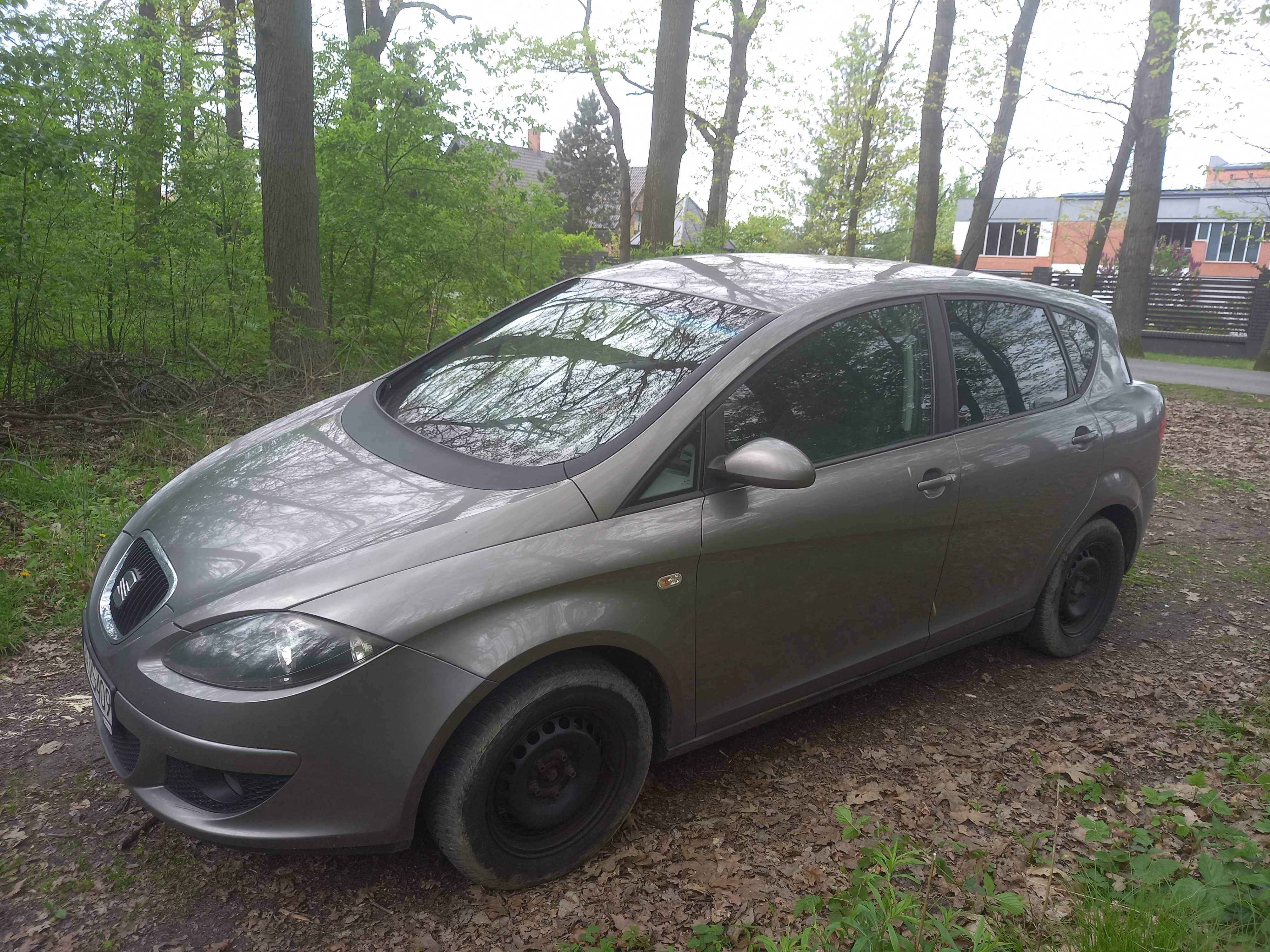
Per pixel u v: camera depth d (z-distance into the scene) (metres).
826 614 3.09
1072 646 4.20
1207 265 39.78
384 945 2.34
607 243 50.31
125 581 2.64
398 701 2.23
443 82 9.80
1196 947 2.15
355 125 9.55
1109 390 4.14
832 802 3.02
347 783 2.24
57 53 6.86
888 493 3.12
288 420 3.49
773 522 2.82
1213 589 5.19
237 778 2.28
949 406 3.42
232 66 10.01
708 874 2.64
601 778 2.65
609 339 3.23
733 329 3.04
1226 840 2.77
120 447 6.29
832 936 2.38
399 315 10.48
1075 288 27.02
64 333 7.65
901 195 28.41
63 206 7.25
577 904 2.51
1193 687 3.98
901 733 3.50
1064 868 2.71
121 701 2.38
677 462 2.70
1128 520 4.29
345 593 2.26
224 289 8.66
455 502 2.54
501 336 3.61
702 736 2.91
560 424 2.85
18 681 3.53
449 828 2.36
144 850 2.65
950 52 18.14
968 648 4.32
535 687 2.39
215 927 2.38
